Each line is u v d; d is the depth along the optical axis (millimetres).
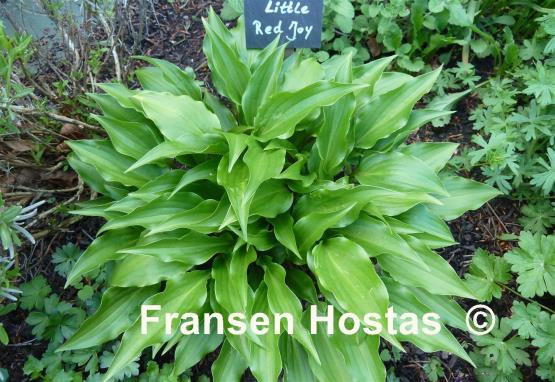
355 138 1754
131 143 1731
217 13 2598
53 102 2002
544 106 2004
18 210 1315
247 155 1493
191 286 1610
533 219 2072
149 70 1910
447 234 1632
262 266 1673
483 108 2305
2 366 1911
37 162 1978
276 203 1627
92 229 2137
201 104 1685
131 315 1621
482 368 1859
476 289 1878
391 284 1627
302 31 1779
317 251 1534
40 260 2068
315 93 1560
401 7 2289
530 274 1788
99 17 2145
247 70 1780
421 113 1757
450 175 1956
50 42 2285
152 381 1768
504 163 1932
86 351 1813
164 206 1629
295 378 1599
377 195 1491
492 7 2469
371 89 1750
